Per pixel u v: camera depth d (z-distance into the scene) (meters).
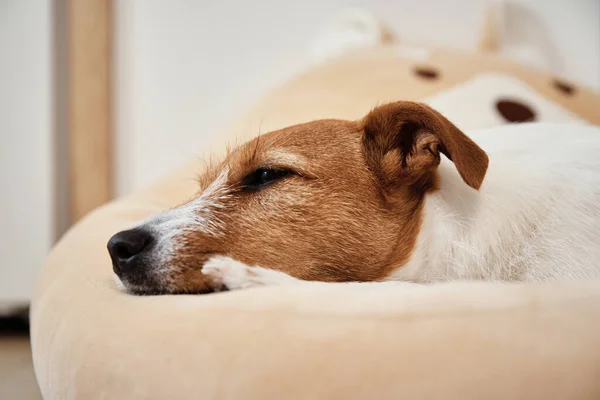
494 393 0.27
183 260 0.39
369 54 0.80
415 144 0.41
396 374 0.28
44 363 0.38
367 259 0.41
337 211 0.41
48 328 0.39
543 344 0.28
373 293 0.32
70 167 0.97
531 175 0.44
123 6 0.97
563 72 0.99
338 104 0.68
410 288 0.32
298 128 0.44
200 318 0.31
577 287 0.31
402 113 0.41
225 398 0.29
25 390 0.63
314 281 0.40
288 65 0.99
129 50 0.98
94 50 0.95
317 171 0.41
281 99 0.70
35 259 0.91
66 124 0.97
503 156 0.45
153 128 0.99
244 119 0.68
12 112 0.89
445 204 0.42
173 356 0.31
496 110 0.65
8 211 0.90
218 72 0.99
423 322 0.29
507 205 0.43
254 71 0.99
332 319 0.30
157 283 0.39
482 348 0.28
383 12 0.99
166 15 0.98
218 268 0.39
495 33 0.95
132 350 0.32
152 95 0.99
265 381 0.29
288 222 0.40
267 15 0.98
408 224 0.42
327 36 0.94
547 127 0.49
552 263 0.42
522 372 0.27
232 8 0.98
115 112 0.99
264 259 0.40
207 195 0.42
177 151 0.99
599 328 0.28
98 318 0.35
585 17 0.98
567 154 0.46
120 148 0.99
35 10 0.89
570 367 0.27
